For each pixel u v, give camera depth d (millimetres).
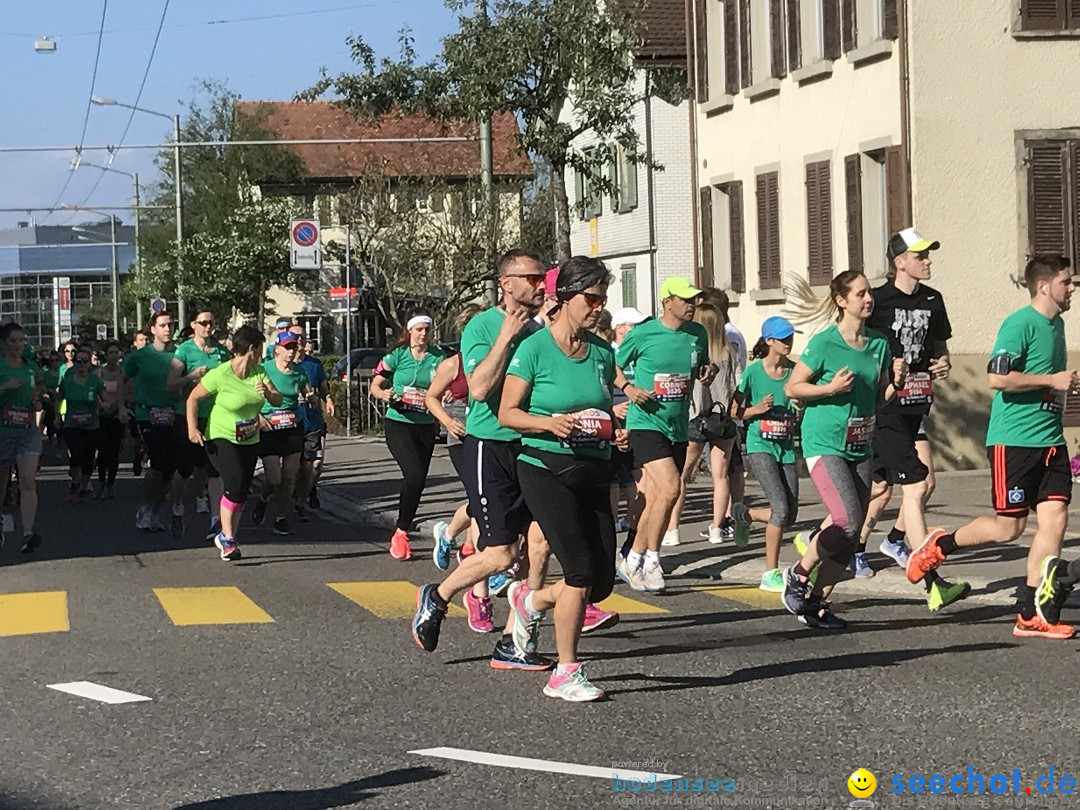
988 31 22516
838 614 11008
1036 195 22609
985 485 20375
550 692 8234
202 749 7188
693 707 7930
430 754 6996
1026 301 22703
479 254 47906
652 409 12016
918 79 22375
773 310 27109
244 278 64938
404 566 14352
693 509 17812
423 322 14133
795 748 6977
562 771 6629
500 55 29516
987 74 22531
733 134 28250
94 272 141500
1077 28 22578
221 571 13984
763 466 12359
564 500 8086
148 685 8727
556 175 31500
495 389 8539
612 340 14891
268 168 70375
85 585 13031
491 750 7062
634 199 41469
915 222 22500
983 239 22578
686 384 12016
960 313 22562
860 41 23688
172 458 17594
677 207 40562
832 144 24688
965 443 22656
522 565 10672
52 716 7961
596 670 9000
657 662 9227
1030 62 22578
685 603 11766
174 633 10500
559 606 8203
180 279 65125
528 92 30656
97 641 10219
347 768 6773
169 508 20062
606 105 30156
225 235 66188
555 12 29562
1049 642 9594
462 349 9609
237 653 9719
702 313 14539
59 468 30906
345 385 37125
